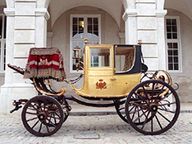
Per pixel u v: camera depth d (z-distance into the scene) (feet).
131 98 17.72
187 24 45.32
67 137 16.90
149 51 30.22
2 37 42.60
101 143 15.19
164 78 19.33
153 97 17.84
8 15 30.17
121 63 20.02
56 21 43.55
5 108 28.43
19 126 21.03
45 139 16.31
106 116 26.89
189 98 43.21
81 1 42.32
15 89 28.71
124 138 16.55
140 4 30.81
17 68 18.98
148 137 16.81
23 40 29.78
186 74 44.11
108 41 43.88
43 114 17.19
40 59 17.78
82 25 44.19
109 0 40.96
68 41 43.50
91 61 18.48
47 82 20.27
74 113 27.55
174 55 44.98
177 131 18.76
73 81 20.29
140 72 18.85
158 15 30.83
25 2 30.32
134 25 30.60
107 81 18.29
